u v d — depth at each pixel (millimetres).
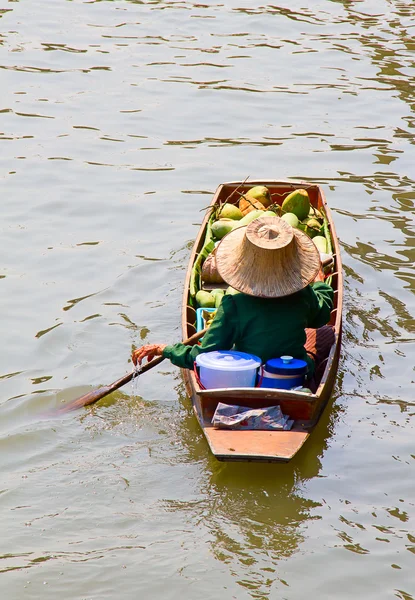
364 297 15547
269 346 11586
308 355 12492
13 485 10750
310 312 12055
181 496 10594
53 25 32469
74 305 15258
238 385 11312
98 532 9953
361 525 10133
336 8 35594
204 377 11461
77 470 11062
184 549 9680
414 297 15594
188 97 26109
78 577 9227
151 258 17047
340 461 11305
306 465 11195
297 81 27484
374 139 23203
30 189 20016
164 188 20297
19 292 15633
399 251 17328
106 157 21969
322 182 20625
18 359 13656
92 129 23688
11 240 17609
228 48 30516
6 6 34625
